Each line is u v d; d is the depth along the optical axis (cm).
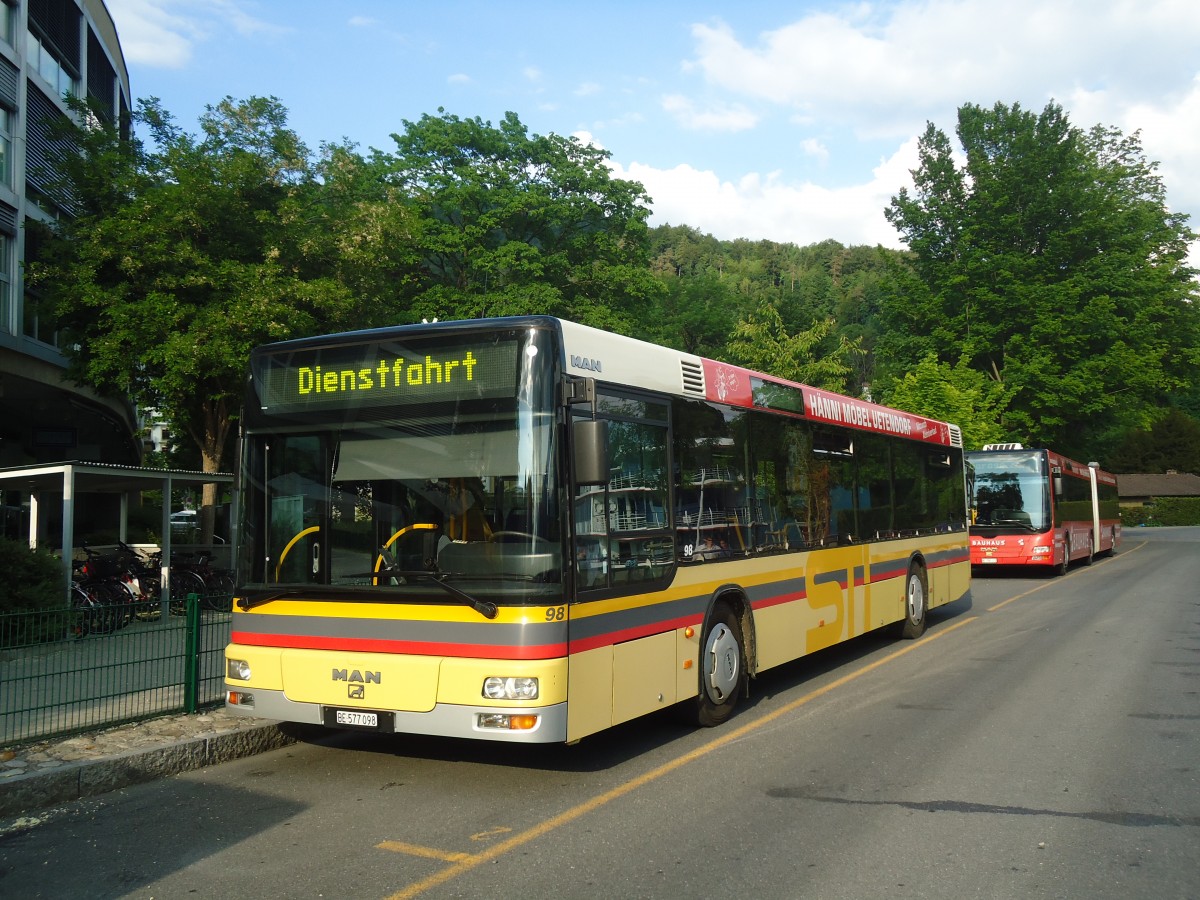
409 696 606
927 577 1377
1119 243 3997
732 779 646
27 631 688
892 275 4325
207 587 1697
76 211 1847
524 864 491
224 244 1744
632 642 676
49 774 609
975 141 4206
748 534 870
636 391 713
